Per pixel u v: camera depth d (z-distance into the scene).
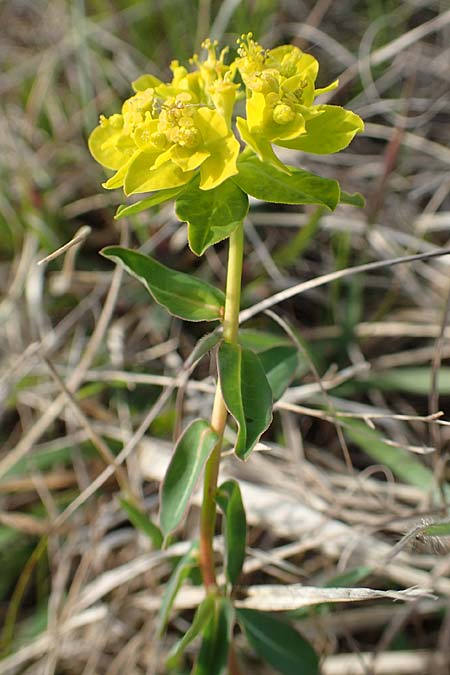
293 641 0.21
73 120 0.35
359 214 0.32
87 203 0.33
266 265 0.31
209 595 0.21
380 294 0.32
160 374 0.30
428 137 0.34
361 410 0.28
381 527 0.24
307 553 0.26
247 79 0.18
